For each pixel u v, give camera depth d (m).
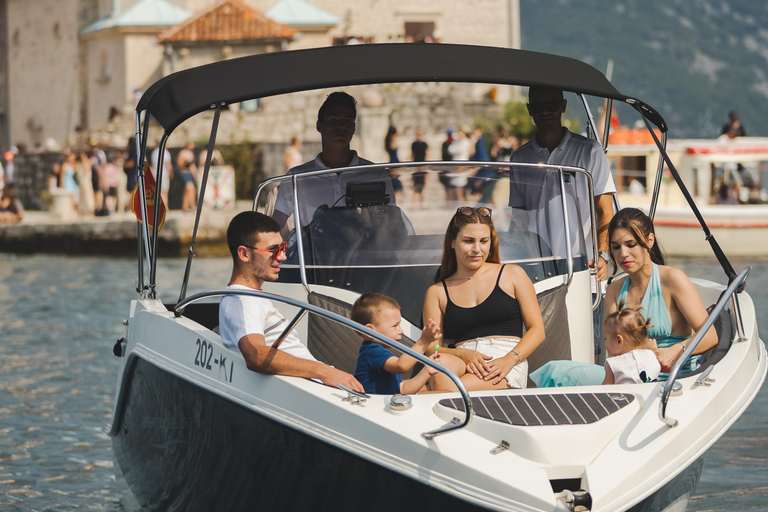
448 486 3.20
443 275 4.30
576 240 4.84
